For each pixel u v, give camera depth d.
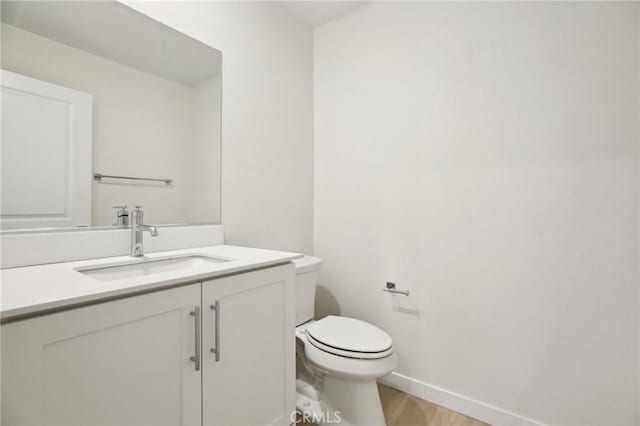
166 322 0.78
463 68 1.53
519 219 1.38
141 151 1.26
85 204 1.10
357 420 1.28
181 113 1.39
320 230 2.10
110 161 1.17
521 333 1.37
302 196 2.04
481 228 1.47
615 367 1.18
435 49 1.62
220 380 0.91
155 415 0.76
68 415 0.62
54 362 0.60
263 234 1.75
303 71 2.06
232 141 1.60
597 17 1.21
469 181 1.51
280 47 1.89
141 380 0.73
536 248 1.34
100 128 1.14
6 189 0.94
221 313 0.91
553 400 1.30
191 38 1.42
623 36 1.16
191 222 1.42
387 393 1.69
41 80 1.01
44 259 0.99
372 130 1.85
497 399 1.43
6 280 0.77
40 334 0.58
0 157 0.93
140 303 0.73
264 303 1.06
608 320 1.19
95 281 0.75
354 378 1.25
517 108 1.38
